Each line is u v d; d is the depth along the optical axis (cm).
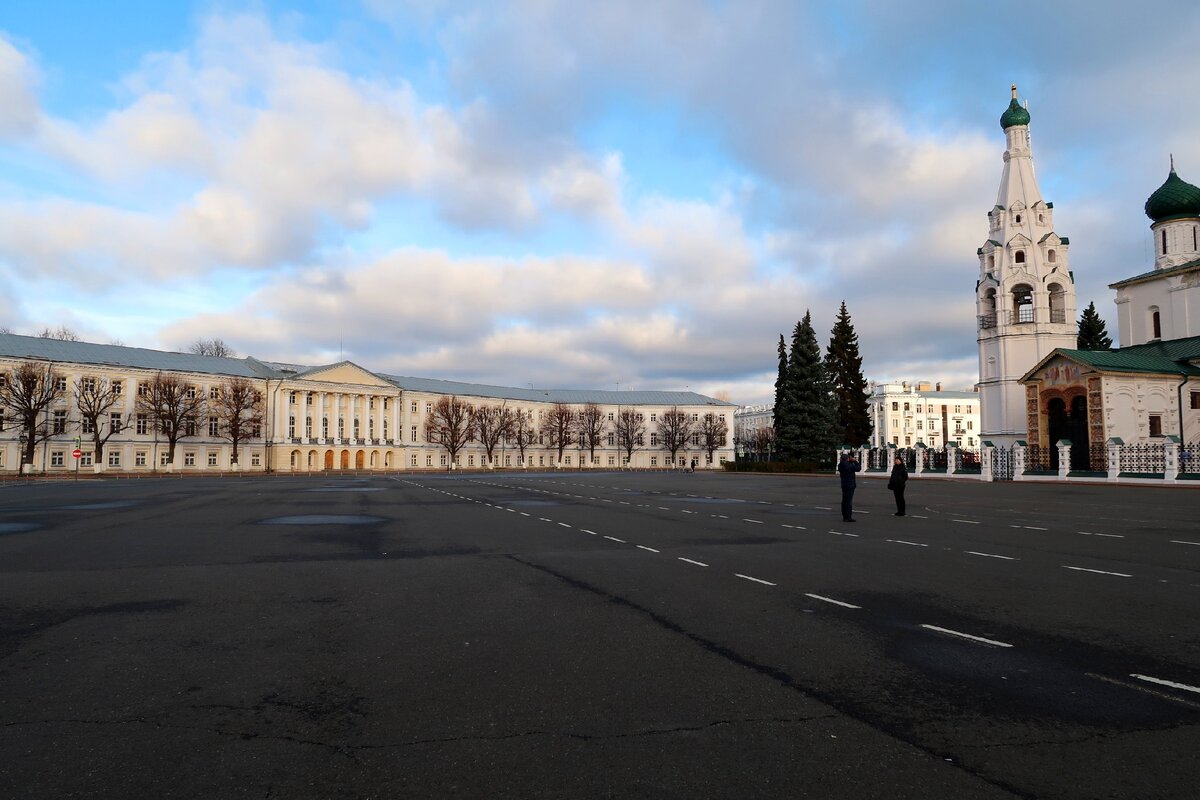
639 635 773
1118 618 852
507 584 1076
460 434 11962
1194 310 5566
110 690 595
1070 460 4781
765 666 661
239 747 481
